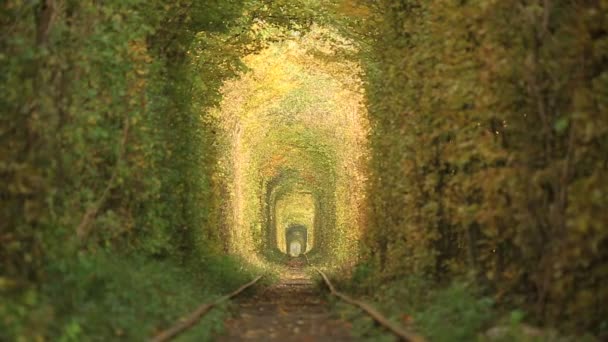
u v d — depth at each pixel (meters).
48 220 12.23
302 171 77.94
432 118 17.06
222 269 25.89
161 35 22.47
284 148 67.38
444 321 12.20
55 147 12.97
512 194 12.27
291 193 95.44
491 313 12.07
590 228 10.56
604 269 10.47
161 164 21.61
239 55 30.00
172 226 22.27
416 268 17.09
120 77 15.84
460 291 13.09
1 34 12.10
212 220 31.70
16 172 11.10
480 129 13.55
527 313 12.18
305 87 55.31
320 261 64.94
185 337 11.55
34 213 11.30
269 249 78.69
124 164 16.16
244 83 44.72
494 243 13.56
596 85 10.59
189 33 23.98
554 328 11.11
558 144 11.98
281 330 14.74
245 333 14.32
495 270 14.23
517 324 10.67
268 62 43.84
